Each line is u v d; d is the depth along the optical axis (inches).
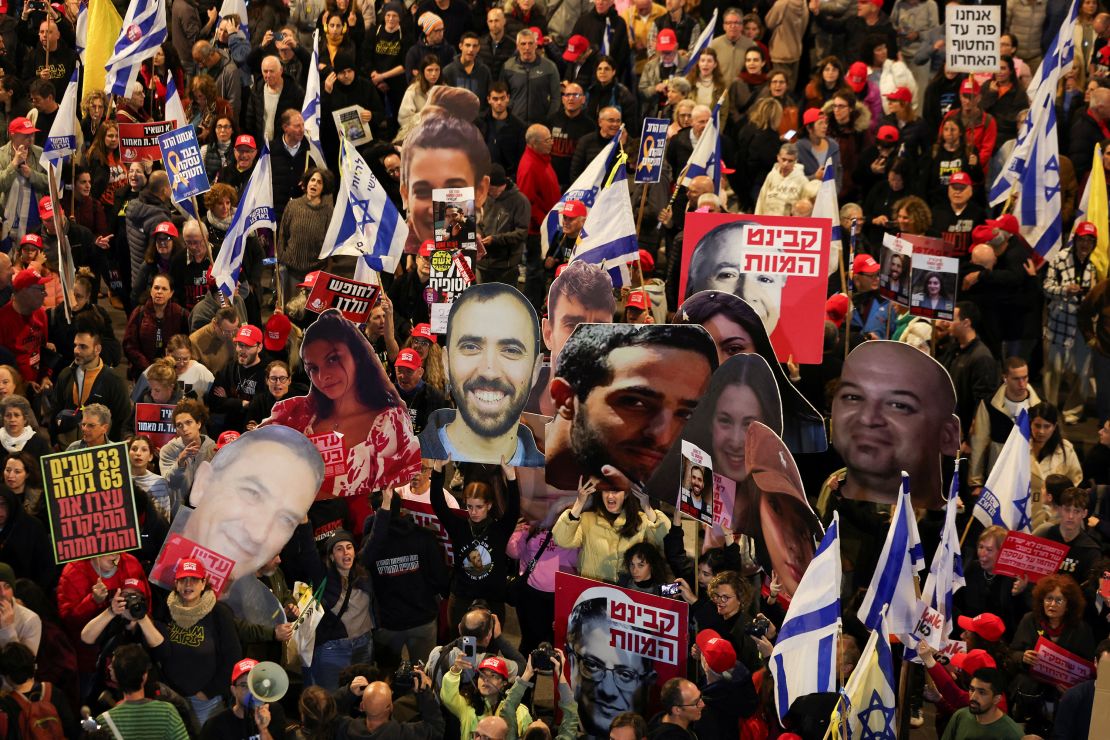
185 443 396.8
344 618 368.2
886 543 325.1
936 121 621.0
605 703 348.2
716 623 351.6
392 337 456.1
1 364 444.5
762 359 333.1
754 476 336.5
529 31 634.8
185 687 341.4
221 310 456.8
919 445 367.9
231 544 355.6
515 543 382.6
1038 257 518.9
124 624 340.8
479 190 531.8
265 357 450.9
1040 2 673.6
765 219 384.5
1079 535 384.2
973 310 449.4
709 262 390.3
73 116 534.0
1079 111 603.8
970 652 329.4
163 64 668.7
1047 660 349.1
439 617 401.1
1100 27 660.7
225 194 528.1
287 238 530.6
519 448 378.9
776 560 334.0
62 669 343.3
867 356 368.2
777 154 600.4
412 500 389.7
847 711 302.8
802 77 703.7
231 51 650.2
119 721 314.2
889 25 681.6
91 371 445.4
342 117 598.2
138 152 562.9
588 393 365.1
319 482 360.2
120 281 557.9
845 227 539.2
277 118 611.5
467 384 379.2
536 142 567.8
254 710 312.7
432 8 691.4
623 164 445.7
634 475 365.7
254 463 356.2
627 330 359.6
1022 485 386.3
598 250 445.4
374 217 468.4
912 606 325.7
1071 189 560.4
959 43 605.9
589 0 705.6
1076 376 515.5
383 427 385.4
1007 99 611.5
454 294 437.7
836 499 388.8
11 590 332.2
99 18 626.8
